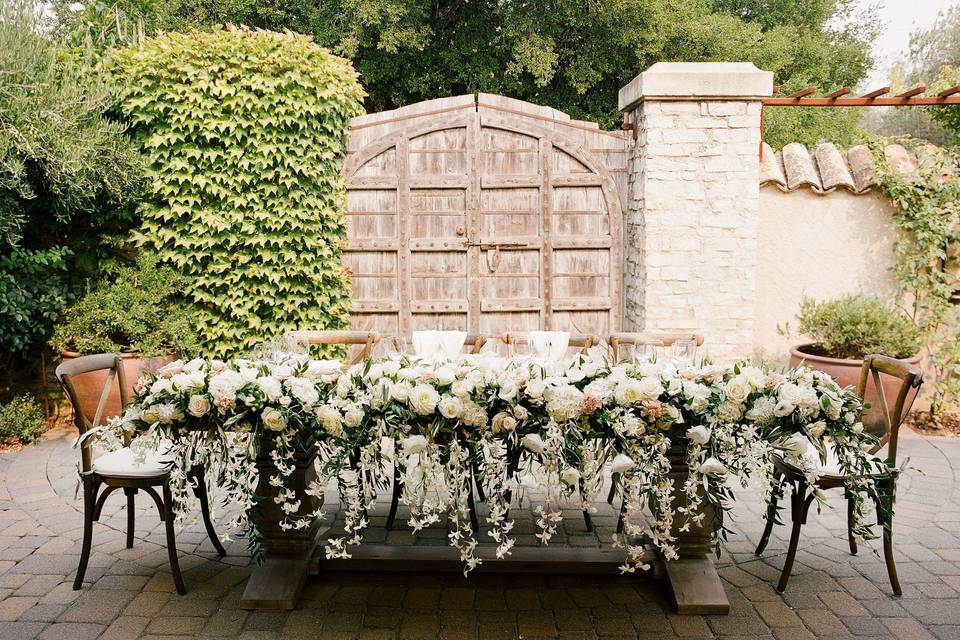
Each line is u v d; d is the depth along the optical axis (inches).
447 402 95.3
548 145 251.4
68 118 195.5
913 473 172.6
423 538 132.8
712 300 226.5
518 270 256.7
